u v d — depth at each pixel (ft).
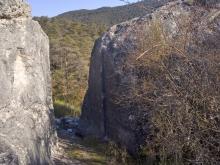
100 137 18.01
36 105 12.50
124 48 16.81
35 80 12.61
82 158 15.05
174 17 13.19
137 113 15.20
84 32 94.02
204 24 12.74
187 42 12.71
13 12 11.02
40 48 13.73
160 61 13.23
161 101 13.44
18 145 9.50
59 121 22.80
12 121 9.80
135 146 15.05
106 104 17.71
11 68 10.36
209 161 11.41
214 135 11.84
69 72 50.47
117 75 16.65
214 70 11.18
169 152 12.33
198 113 11.53
